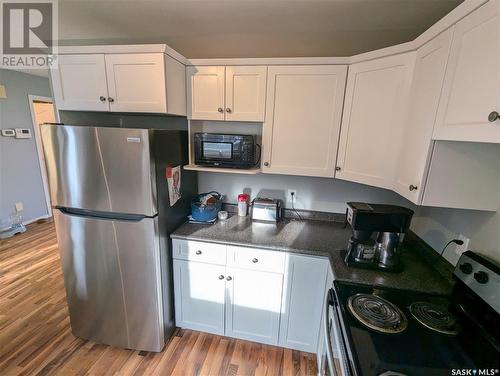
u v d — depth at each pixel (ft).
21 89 11.88
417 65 4.03
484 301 3.31
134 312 5.76
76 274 5.77
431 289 4.21
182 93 5.86
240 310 6.01
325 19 5.08
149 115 6.98
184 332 6.59
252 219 6.82
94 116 6.81
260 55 6.52
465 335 3.24
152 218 5.19
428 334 3.24
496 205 3.55
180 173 6.24
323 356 4.79
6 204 11.62
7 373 5.39
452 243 4.51
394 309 3.66
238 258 5.68
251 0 4.46
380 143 4.82
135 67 5.27
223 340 6.37
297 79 5.48
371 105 4.90
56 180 5.30
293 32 5.66
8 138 11.50
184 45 6.43
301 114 5.63
